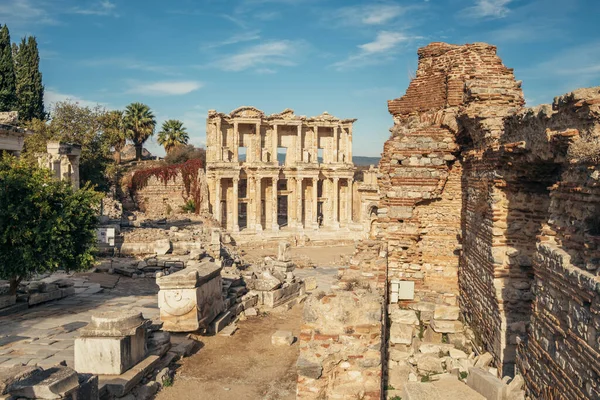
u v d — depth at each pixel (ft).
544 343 30.48
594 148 25.67
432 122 61.77
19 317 55.88
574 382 25.84
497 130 45.52
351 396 30.71
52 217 59.36
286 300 76.64
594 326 23.71
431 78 64.59
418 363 44.14
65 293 67.56
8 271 56.59
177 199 247.50
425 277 62.18
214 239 103.09
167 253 92.53
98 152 192.24
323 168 239.09
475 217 51.31
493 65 59.57
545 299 30.63
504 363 40.47
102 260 90.33
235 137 216.74
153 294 70.44
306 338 31.45
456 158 61.36
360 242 52.85
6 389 26.71
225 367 48.91
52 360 42.06
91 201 65.51
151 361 43.27
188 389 43.21
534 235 43.14
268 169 221.46
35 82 215.92
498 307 42.11
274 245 211.20
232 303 67.72
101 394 36.63
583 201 27.20
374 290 35.50
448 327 53.11
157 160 314.35
